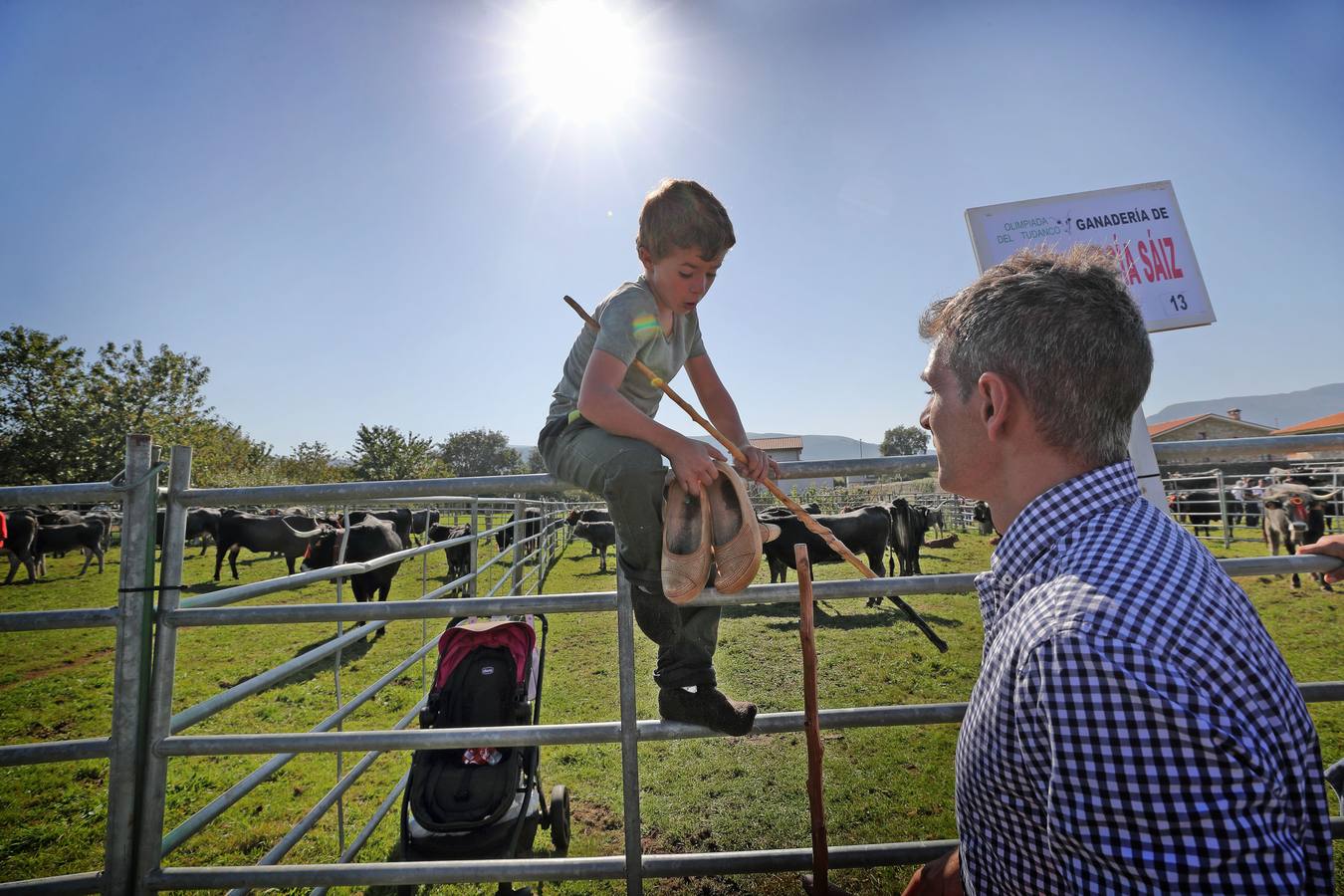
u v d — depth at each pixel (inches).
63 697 273.6
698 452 54.9
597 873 69.9
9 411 1199.6
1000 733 34.4
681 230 58.7
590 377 57.5
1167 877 27.3
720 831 138.2
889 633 291.7
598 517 622.8
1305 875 27.9
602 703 217.8
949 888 45.6
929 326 49.2
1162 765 27.8
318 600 451.8
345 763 189.0
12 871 140.8
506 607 71.6
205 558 846.5
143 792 72.2
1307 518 398.9
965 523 910.4
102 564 689.0
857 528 402.3
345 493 74.1
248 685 84.5
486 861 69.9
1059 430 37.3
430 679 263.6
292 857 135.5
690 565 55.4
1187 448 77.2
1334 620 283.6
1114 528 34.7
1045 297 37.6
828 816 141.6
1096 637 29.8
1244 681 30.1
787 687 226.8
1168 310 108.9
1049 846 32.3
